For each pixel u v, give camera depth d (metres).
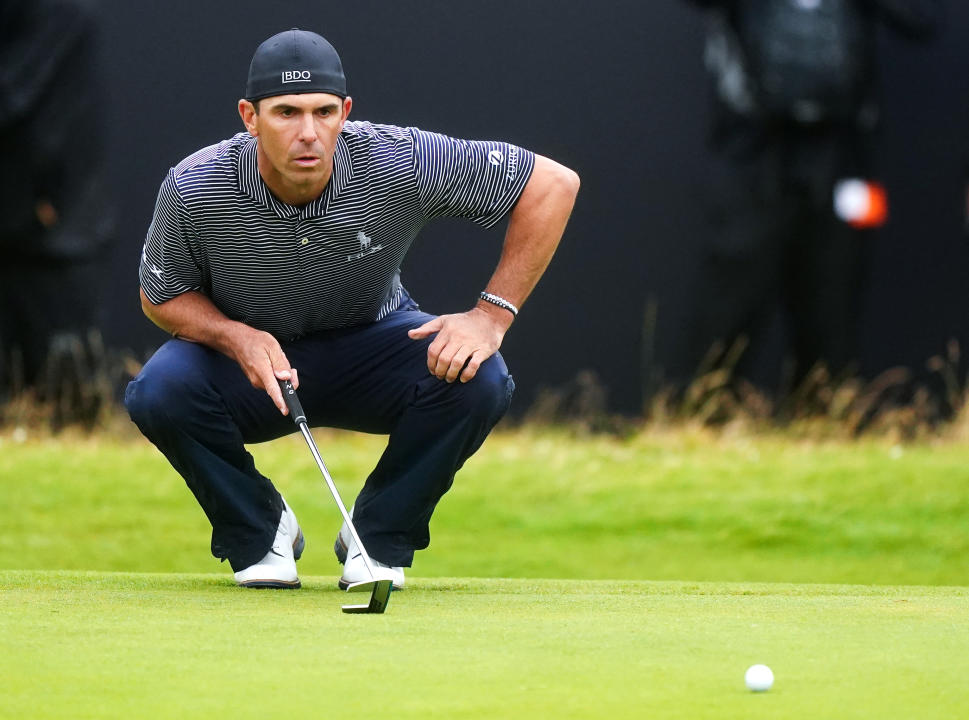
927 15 43.19
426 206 13.18
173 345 13.80
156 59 49.50
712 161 42.91
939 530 26.88
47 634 9.52
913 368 49.62
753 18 41.34
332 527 26.75
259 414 14.06
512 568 24.91
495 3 51.06
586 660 8.62
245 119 12.42
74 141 39.59
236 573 13.97
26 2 38.75
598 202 50.88
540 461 32.66
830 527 27.09
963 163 49.66
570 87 51.06
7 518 26.80
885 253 49.81
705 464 32.50
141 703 7.40
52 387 38.84
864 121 42.84
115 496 28.70
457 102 51.03
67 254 39.25
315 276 13.26
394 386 14.26
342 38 50.62
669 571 24.83
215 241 12.92
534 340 50.59
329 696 7.56
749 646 9.19
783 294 43.81
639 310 50.56
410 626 10.11
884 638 9.58
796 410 41.34
